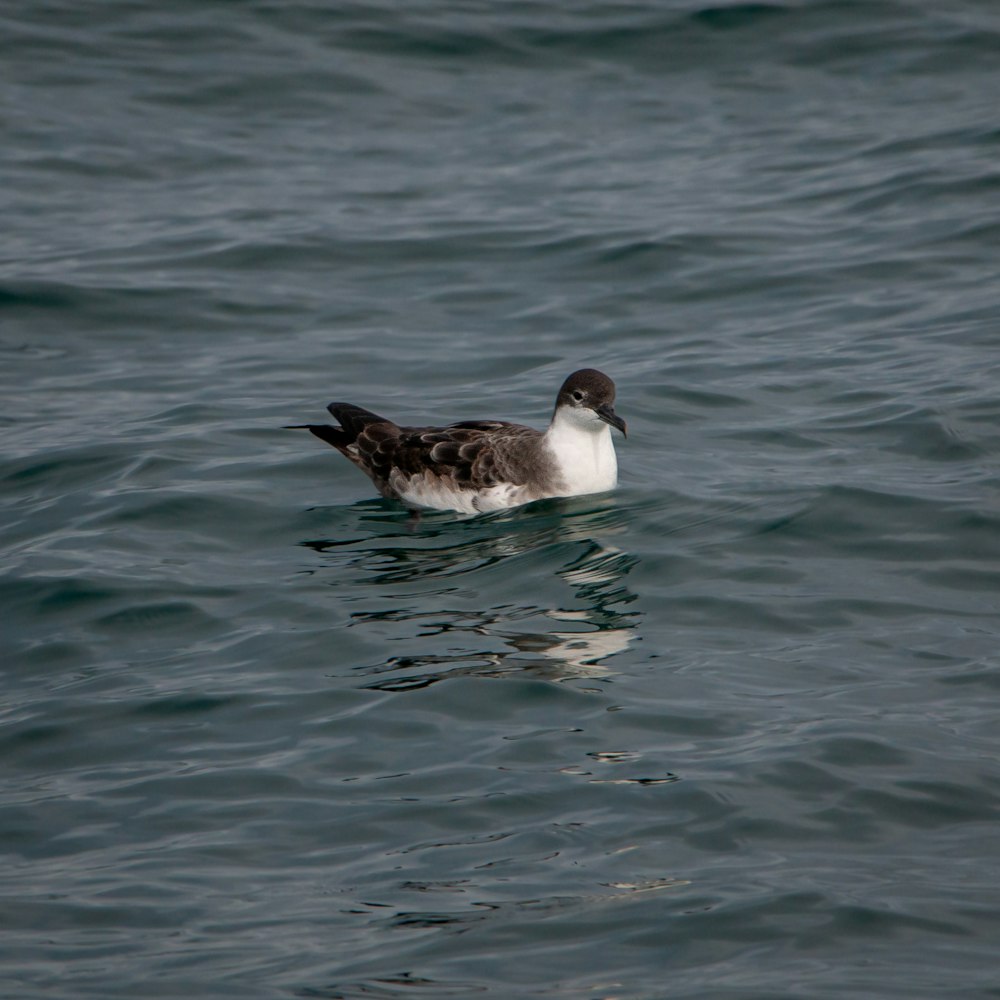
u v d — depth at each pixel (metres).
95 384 18.80
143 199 24.50
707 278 21.45
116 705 11.23
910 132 25.55
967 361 17.92
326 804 9.81
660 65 28.59
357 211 23.98
